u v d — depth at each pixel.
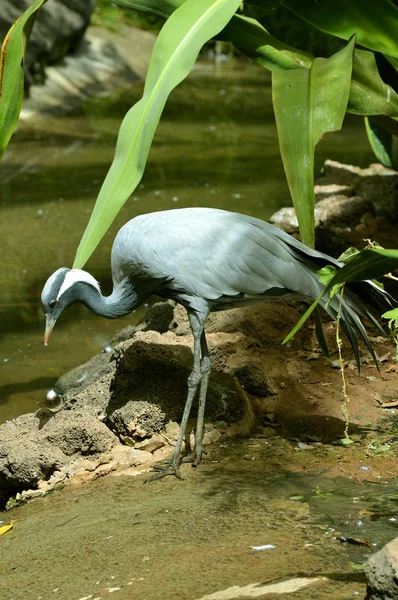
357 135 25.91
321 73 7.40
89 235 7.11
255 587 6.25
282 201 19.38
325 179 16.98
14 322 14.04
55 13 30.45
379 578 5.39
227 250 8.81
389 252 5.89
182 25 7.53
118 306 9.27
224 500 7.94
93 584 6.70
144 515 7.82
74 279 9.20
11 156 23.50
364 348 11.17
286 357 10.91
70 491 8.77
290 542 6.96
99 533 7.61
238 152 24.12
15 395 11.68
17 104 7.67
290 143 7.27
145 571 6.77
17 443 9.17
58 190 20.56
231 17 7.98
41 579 6.94
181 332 11.27
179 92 32.69
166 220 9.04
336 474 8.37
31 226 18.09
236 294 8.88
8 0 28.48
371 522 7.23
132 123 7.29
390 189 15.77
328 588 6.10
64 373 12.34
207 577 6.51
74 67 31.69
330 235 13.62
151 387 9.64
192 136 26.00
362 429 9.40
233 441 9.34
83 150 24.17
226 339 10.82
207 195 19.81
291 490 8.05
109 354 12.00
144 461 9.13
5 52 7.59
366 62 8.12
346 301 8.87
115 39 35.44
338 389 10.23
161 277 8.89
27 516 8.33
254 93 33.06
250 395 10.12
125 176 7.21
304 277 8.95
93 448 9.19
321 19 8.19
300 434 9.45
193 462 8.88
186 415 8.85
